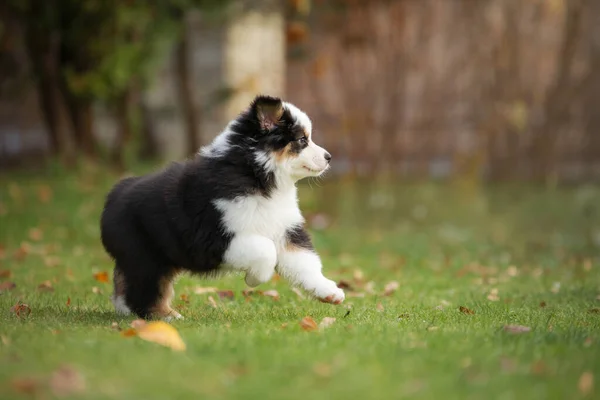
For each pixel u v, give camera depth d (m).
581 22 20.62
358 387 4.27
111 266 10.62
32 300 7.67
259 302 7.81
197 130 18.44
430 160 21.09
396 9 20.52
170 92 20.72
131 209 6.69
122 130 17.42
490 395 4.20
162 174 6.77
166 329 5.31
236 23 18.92
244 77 18.91
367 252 12.89
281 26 19.12
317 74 20.22
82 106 16.27
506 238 14.63
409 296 8.35
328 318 6.32
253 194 6.45
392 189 19.88
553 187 20.58
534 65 20.88
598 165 20.86
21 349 4.99
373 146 20.78
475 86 20.92
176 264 6.71
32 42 15.70
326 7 19.62
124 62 15.23
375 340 5.31
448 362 4.74
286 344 5.21
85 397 4.05
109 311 7.11
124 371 4.49
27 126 20.98
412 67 20.86
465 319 6.57
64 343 5.16
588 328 6.14
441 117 21.02
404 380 4.41
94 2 14.75
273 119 6.59
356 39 20.23
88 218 13.61
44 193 14.34
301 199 16.16
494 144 21.02
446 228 15.58
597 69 20.78
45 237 12.84
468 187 20.03
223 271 6.69
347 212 17.31
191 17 19.38
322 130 21.06
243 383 4.32
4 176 16.16
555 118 20.86
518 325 6.15
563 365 4.72
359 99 20.75
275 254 6.44
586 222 16.33
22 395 4.07
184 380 4.35
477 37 20.78
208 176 6.43
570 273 10.58
